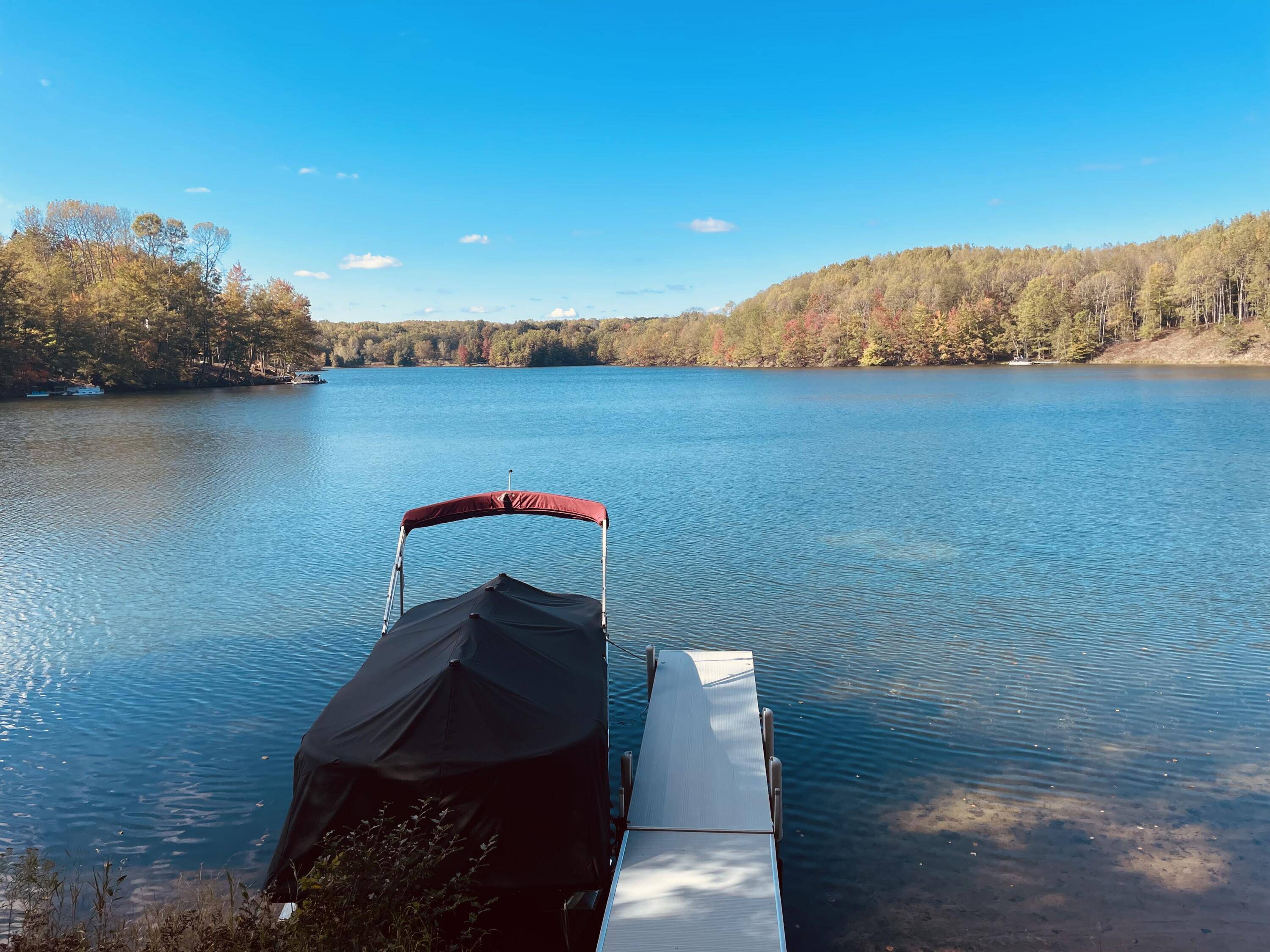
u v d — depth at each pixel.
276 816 10.55
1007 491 32.50
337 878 6.83
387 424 65.31
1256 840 9.77
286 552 24.38
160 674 15.27
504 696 8.82
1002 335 162.38
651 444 50.19
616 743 12.50
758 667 15.23
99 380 104.25
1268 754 11.80
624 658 15.75
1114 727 12.71
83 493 34.09
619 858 8.56
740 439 52.12
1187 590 19.59
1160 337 146.50
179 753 12.24
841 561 22.53
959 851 9.66
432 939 7.15
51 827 10.29
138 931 7.99
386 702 8.95
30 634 17.41
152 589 20.66
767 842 8.81
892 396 89.19
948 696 13.87
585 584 20.66
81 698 14.19
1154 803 10.62
